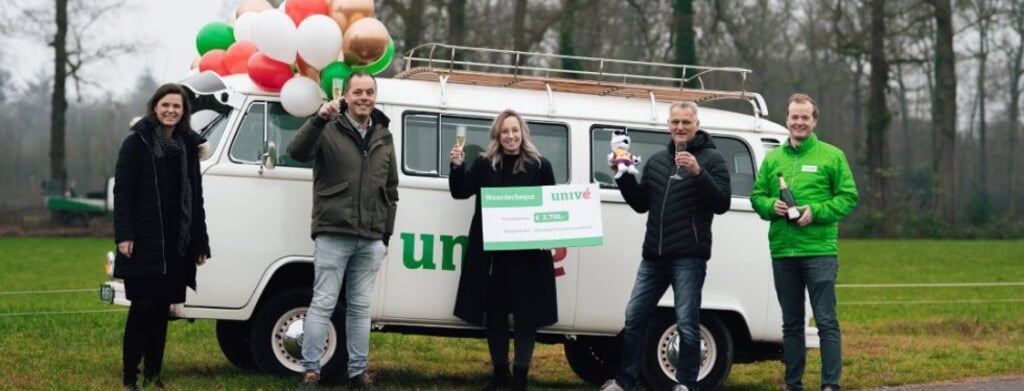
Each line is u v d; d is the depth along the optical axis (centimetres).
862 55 4497
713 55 4034
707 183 883
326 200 880
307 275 962
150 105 836
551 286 944
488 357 1246
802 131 920
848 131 5731
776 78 4622
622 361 926
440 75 1013
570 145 1008
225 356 1131
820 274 909
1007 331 1631
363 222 880
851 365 1216
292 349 941
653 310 926
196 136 848
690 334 898
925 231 4559
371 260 894
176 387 898
